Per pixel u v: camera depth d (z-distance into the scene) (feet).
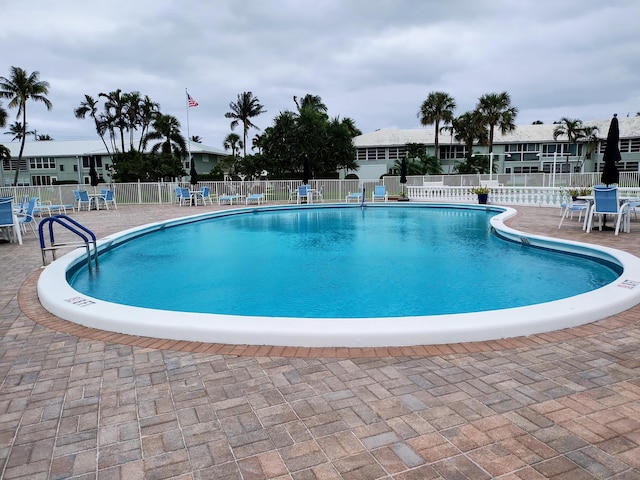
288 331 12.58
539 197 64.49
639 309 15.34
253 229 48.42
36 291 19.88
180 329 13.28
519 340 12.71
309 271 26.81
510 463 7.20
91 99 166.30
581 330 13.42
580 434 7.98
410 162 127.95
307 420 8.71
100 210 70.59
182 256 32.30
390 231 45.29
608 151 39.65
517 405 9.07
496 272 25.90
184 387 10.27
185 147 156.46
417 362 11.35
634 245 28.63
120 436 8.31
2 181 160.97
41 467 7.41
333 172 123.85
